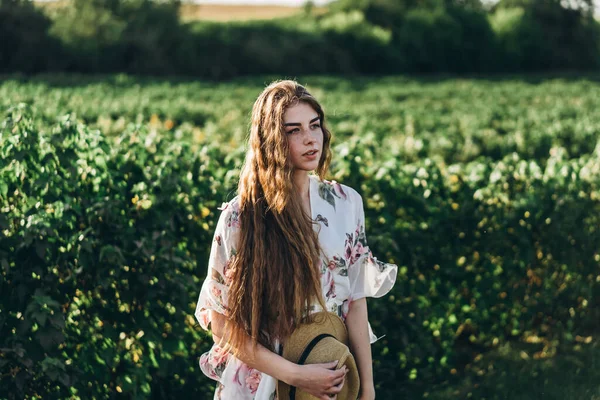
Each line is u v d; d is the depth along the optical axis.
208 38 50.91
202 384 4.52
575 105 20.55
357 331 2.62
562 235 5.70
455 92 28.47
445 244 5.31
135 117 15.42
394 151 6.41
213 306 2.45
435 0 64.88
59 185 4.06
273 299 2.39
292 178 2.44
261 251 2.39
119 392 4.11
